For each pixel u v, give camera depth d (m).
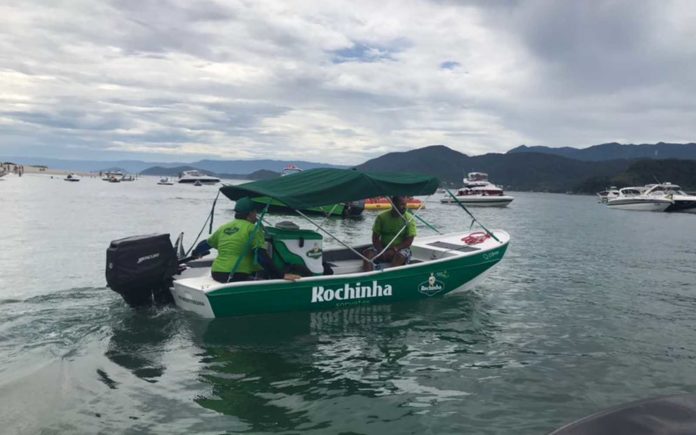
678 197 51.91
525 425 4.89
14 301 8.52
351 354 6.66
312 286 8.08
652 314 9.11
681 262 15.86
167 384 5.52
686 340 7.65
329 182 8.08
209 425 4.67
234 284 7.55
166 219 29.05
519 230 27.91
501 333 7.77
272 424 4.74
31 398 5.07
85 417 4.73
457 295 9.88
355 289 8.47
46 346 6.47
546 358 6.74
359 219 31.95
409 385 5.75
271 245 8.24
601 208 63.62
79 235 19.52
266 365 6.17
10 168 156.12
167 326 7.30
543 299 10.09
